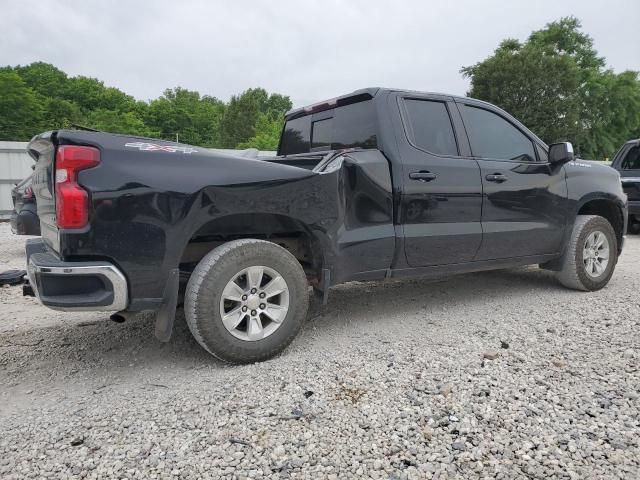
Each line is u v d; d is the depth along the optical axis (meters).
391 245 3.66
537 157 4.63
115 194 2.64
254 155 4.68
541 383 2.76
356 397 2.62
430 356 3.19
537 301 4.54
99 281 2.68
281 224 3.42
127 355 3.31
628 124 44.25
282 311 3.16
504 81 37.19
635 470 2.00
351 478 1.97
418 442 2.21
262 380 2.85
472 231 4.06
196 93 92.12
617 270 6.07
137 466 2.05
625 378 2.81
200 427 2.35
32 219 6.52
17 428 2.36
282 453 2.13
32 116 48.59
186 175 2.83
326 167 3.40
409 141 3.83
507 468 2.02
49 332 3.79
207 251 3.31
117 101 75.50
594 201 5.16
